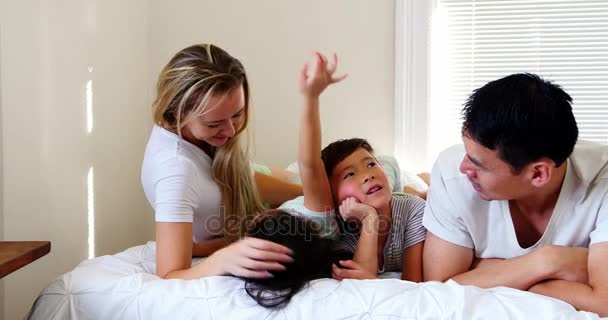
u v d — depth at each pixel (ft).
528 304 2.85
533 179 3.18
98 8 5.97
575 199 3.43
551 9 7.29
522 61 7.41
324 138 7.52
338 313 2.94
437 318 2.84
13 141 4.52
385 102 7.39
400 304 2.92
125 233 6.76
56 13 5.13
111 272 3.61
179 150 4.12
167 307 3.14
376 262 3.97
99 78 6.01
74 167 5.47
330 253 3.71
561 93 3.12
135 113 7.04
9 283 4.49
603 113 7.38
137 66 7.12
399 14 7.23
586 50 7.31
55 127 5.12
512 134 2.99
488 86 3.15
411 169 7.42
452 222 3.67
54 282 3.41
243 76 4.24
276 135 7.51
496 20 7.39
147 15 7.47
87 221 5.75
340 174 4.40
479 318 2.80
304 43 7.39
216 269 3.39
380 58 7.34
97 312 3.25
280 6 7.38
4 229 4.42
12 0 4.49
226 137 4.17
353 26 7.32
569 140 3.08
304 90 3.92
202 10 7.46
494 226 3.63
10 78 4.48
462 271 3.70
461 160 3.72
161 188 3.95
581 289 3.09
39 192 4.87
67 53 5.32
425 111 7.32
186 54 4.14
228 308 3.06
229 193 4.50
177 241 3.82
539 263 3.25
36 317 3.31
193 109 3.96
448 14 7.47
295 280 3.17
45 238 4.97
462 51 7.48
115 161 6.43
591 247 3.23
